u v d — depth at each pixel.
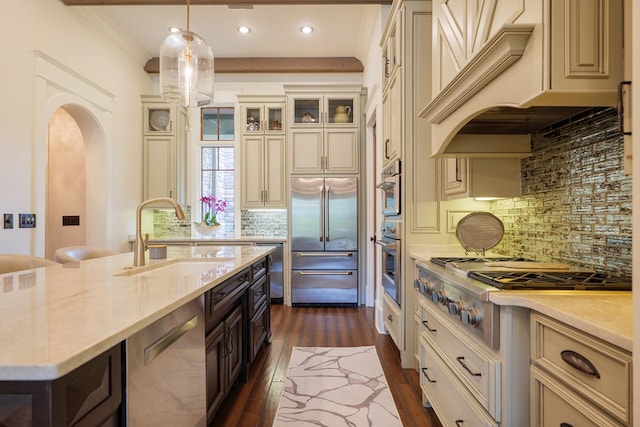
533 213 2.00
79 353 0.72
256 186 4.81
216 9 3.82
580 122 1.61
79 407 0.77
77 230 4.16
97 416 0.83
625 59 0.99
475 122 1.78
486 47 1.20
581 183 1.60
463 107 1.58
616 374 0.80
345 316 4.04
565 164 1.72
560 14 1.03
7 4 2.76
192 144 5.18
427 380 1.99
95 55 3.83
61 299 1.16
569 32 1.03
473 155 2.03
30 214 2.96
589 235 1.55
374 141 4.35
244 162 4.81
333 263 4.49
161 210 5.05
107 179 4.04
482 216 2.15
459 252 2.55
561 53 1.03
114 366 0.90
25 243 2.92
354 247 4.48
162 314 1.05
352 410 2.05
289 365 2.68
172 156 4.82
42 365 0.66
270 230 5.11
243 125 4.81
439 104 1.76
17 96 2.85
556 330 1.01
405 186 2.60
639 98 0.65
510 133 2.01
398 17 2.69
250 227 5.12
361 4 3.54
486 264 1.75
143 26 4.14
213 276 1.65
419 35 2.62
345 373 2.54
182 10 3.82
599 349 0.85
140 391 1.01
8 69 2.77
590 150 1.54
